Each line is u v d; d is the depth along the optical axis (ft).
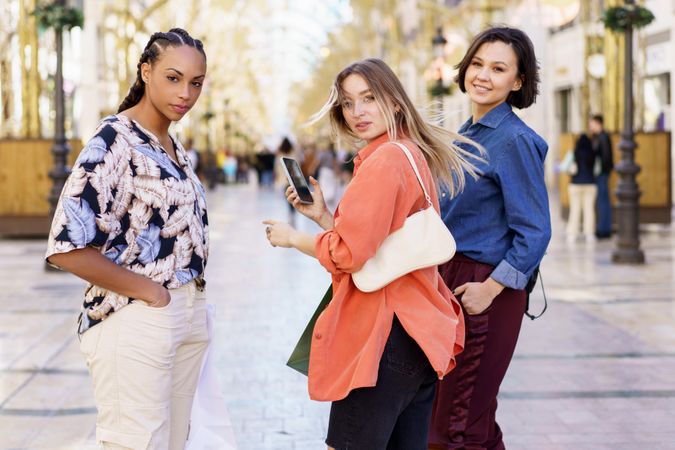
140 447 10.05
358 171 9.64
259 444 15.89
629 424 16.81
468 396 12.06
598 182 48.01
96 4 89.56
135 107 10.50
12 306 29.81
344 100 10.17
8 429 16.72
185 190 10.30
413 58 109.29
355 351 9.73
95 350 10.05
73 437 16.28
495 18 92.07
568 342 23.57
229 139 211.61
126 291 9.78
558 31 100.07
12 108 61.26
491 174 11.78
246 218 70.13
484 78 12.00
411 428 10.34
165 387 10.23
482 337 11.92
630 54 38.17
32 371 21.03
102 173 9.59
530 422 17.01
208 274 37.60
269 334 25.02
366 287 9.53
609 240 47.65
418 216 9.67
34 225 52.08
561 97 102.68
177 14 90.94
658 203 50.90
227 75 156.97
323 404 18.28
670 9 74.69
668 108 77.46
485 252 11.87
